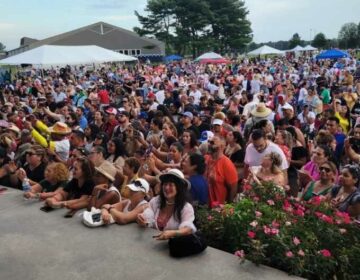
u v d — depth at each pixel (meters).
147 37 68.38
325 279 3.58
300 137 7.25
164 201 4.38
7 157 7.20
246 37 72.75
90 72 35.00
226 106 12.84
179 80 23.62
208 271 3.68
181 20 69.38
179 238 3.93
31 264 3.97
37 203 5.58
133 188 4.72
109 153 7.08
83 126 11.16
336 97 12.39
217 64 42.28
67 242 4.37
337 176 5.12
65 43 57.78
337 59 37.62
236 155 6.27
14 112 11.65
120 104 14.01
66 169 5.87
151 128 8.85
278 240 3.67
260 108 9.09
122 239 4.36
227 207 4.24
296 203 4.47
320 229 3.88
